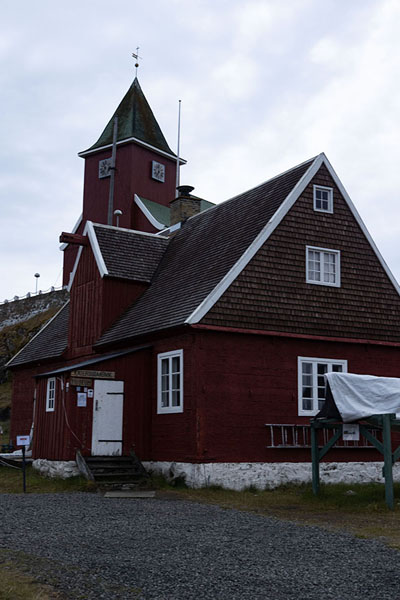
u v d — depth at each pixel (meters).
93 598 6.12
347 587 6.61
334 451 17.86
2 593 6.07
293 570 7.27
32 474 18.33
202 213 23.50
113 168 34.19
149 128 43.78
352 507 12.75
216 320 16.36
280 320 17.44
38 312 65.25
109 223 33.72
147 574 6.98
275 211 18.36
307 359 17.80
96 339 20.64
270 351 17.23
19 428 26.95
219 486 15.80
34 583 6.49
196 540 8.87
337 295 18.80
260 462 16.55
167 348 17.44
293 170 19.95
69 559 7.54
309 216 18.84
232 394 16.45
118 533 9.25
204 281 17.89
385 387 13.58
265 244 17.73
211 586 6.58
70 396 17.00
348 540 9.02
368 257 19.83
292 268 18.08
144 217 40.28
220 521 10.68
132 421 17.64
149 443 17.75
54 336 26.42
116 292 20.86
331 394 13.89
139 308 20.00
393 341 19.47
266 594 6.35
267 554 8.05
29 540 8.57
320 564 7.56
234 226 19.92
